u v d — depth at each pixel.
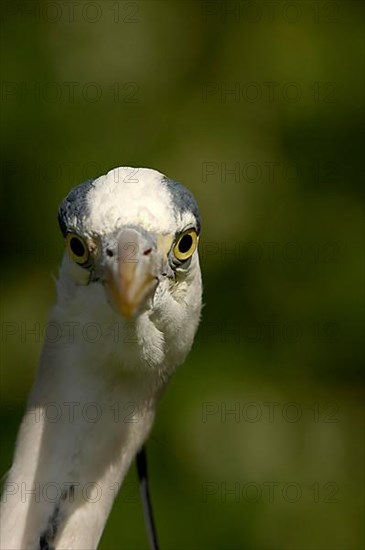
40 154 10.77
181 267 5.83
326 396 10.86
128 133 10.72
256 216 10.62
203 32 10.94
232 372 10.48
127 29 10.72
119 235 5.53
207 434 10.19
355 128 10.93
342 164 10.92
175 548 9.97
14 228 10.95
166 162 10.54
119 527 9.84
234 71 10.85
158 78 10.81
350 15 10.87
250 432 10.29
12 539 5.79
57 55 10.68
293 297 10.90
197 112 10.78
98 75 10.73
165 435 10.14
